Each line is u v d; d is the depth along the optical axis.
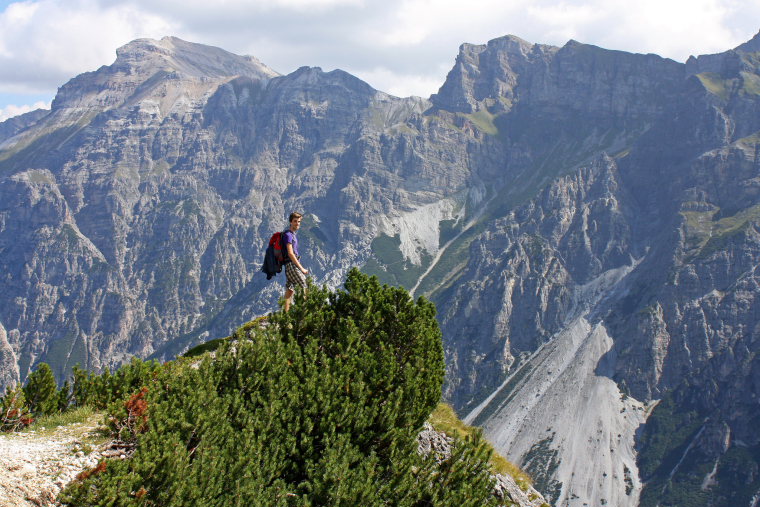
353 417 22.31
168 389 21.55
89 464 18.73
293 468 21.17
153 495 17.39
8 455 18.52
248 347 23.73
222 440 19.92
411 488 22.22
